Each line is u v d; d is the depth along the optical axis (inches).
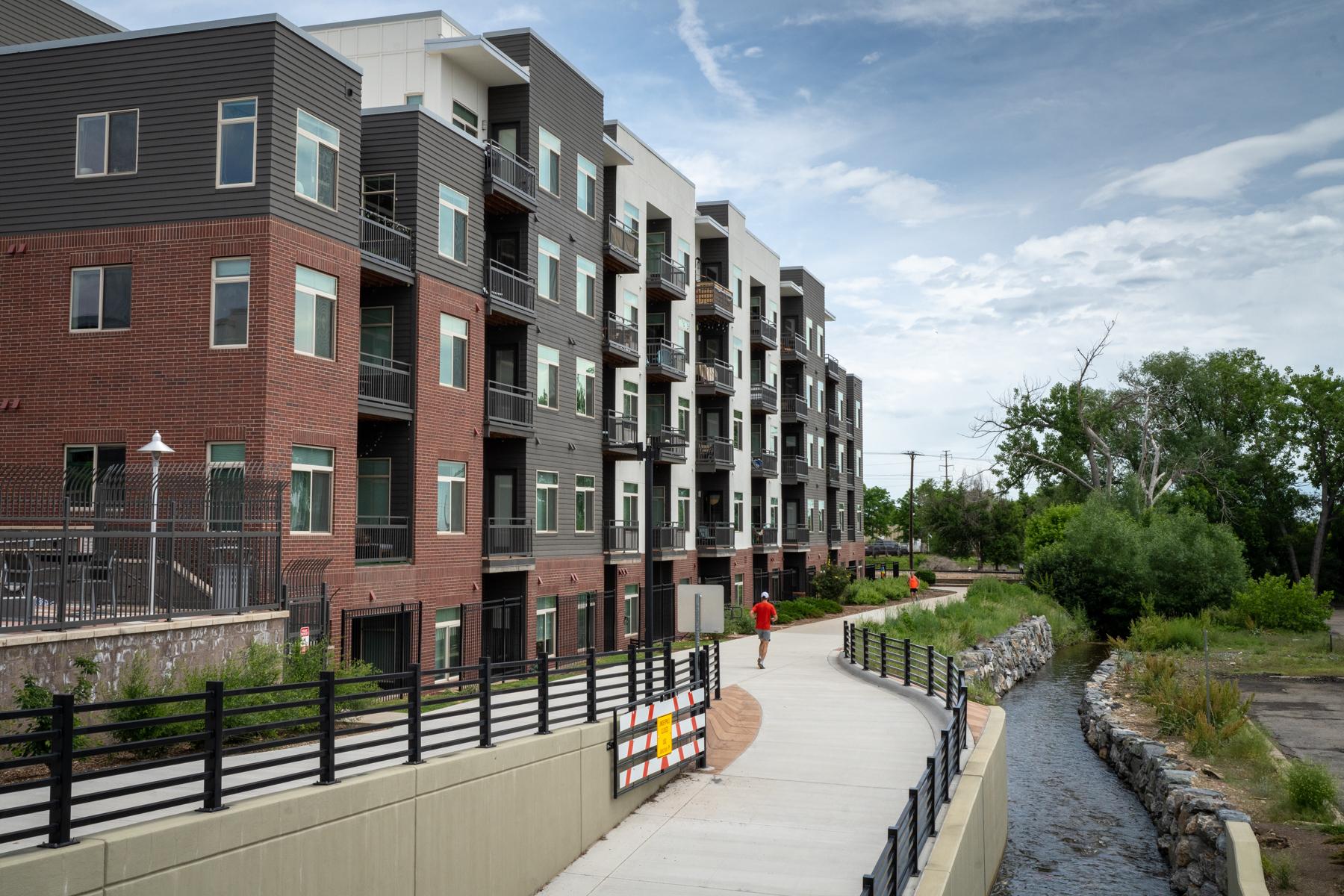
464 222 1064.8
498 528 1154.0
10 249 847.1
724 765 714.8
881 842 542.9
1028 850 724.7
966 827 543.5
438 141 1023.6
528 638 1179.3
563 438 1269.7
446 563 1018.1
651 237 1683.1
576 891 502.3
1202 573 2110.0
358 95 904.9
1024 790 880.3
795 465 2260.1
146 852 315.9
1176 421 3161.9
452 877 455.8
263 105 807.7
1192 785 750.5
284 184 816.3
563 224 1278.3
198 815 343.0
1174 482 3157.0
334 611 853.8
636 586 1491.1
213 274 809.5
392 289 989.8
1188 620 1987.0
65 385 832.9
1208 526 2233.0
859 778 676.7
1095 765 969.5
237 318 802.8
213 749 352.5
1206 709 949.2
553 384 1251.2
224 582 613.0
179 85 824.9
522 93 1192.2
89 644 492.7
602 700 602.9
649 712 639.1
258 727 372.5
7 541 501.0
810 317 2453.2
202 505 609.9
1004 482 3152.1
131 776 447.2
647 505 906.7
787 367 2352.4
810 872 499.2
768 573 2102.6
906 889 454.3
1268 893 516.4
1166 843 700.7
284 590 669.3
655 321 1680.6
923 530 3922.2
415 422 978.1
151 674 528.7
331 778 400.8
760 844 546.6
